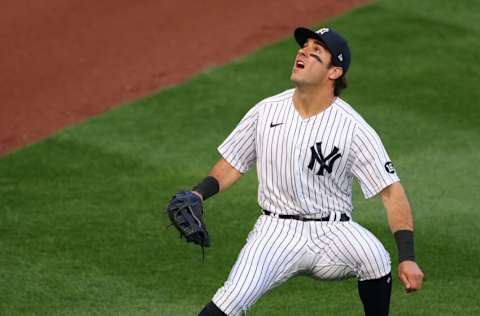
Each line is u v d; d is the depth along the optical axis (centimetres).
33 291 2919
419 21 5250
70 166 3819
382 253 2356
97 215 3412
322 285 2986
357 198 3588
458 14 5356
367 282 2391
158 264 3092
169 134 4097
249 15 5266
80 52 4831
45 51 4822
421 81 4609
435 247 3222
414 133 4131
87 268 3056
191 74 4672
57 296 2895
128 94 4484
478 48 4981
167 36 5009
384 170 2344
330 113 2355
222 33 5072
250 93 4488
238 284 2288
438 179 3744
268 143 2369
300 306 2861
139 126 4175
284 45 4984
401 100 4425
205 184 2436
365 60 4803
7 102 4406
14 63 4712
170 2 5344
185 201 2309
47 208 3462
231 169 2472
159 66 4741
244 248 2359
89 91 4509
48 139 4066
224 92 4494
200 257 3142
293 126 2353
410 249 2286
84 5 5238
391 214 2344
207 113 4291
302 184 2350
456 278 3027
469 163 3878
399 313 2825
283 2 5419
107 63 4750
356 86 4544
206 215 3412
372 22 5222
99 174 3750
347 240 2353
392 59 4822
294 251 2352
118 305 2850
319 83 2338
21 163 3850
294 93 2411
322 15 5306
